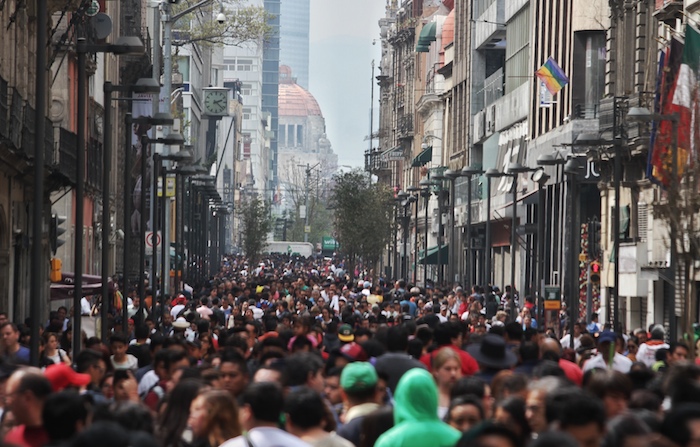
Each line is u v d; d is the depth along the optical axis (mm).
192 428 21734
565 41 124000
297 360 26172
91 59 104688
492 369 31156
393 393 28234
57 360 42406
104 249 59125
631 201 98812
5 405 23562
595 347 45250
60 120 93125
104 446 15188
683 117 67250
